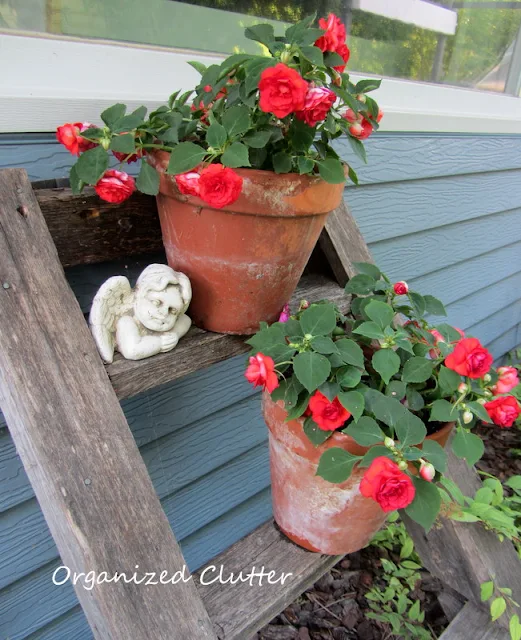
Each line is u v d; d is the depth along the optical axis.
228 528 1.50
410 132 1.50
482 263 2.14
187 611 0.63
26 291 0.61
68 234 0.75
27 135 0.82
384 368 0.69
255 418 1.41
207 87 0.71
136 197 0.81
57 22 0.89
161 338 0.69
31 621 1.12
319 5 1.31
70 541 0.59
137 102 0.91
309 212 0.69
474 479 1.15
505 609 1.06
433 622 1.37
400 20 1.51
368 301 0.84
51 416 0.59
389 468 0.58
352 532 0.82
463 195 1.83
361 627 1.35
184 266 0.74
